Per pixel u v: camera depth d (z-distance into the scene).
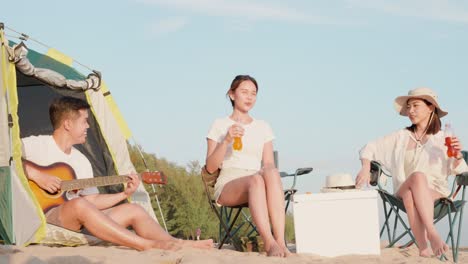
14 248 4.78
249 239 5.63
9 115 5.46
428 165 5.70
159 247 5.09
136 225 5.42
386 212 5.85
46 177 5.48
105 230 5.07
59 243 5.30
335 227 5.22
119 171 7.19
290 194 5.63
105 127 7.20
